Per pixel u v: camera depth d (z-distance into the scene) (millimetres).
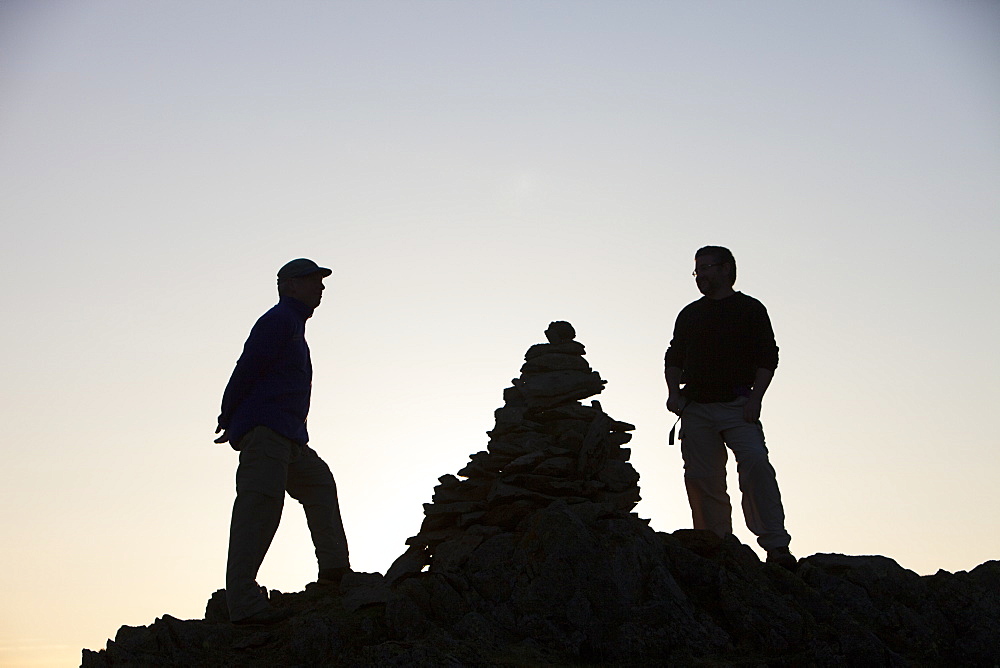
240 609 7637
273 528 7859
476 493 9148
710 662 7090
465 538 8586
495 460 9227
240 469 7875
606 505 8523
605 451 9234
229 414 8000
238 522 7750
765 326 8906
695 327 9109
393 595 7629
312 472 8609
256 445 7836
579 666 7090
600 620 7508
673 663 7070
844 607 8133
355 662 6949
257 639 7473
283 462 7926
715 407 8953
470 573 8023
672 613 7539
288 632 7539
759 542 8742
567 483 8812
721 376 8922
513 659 7047
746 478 8781
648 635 7348
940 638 7934
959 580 8594
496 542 8328
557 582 7691
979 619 8070
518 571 7930
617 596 7578
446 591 7668
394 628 7355
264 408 7883
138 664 7379
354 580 8438
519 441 9398
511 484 8906
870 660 7195
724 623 7730
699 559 8227
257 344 7883
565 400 9734
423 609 7578
